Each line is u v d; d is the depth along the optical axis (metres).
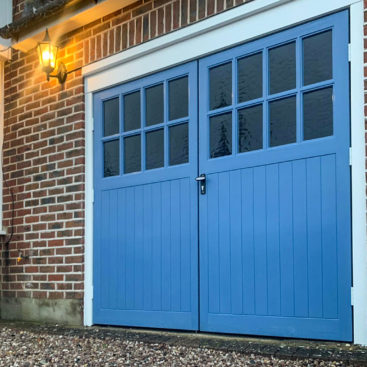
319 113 3.85
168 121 4.77
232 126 4.32
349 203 3.64
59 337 4.68
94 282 5.19
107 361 3.77
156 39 4.84
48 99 5.71
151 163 4.88
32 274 5.66
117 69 5.18
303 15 3.95
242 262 4.17
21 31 5.85
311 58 3.93
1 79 6.25
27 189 5.81
